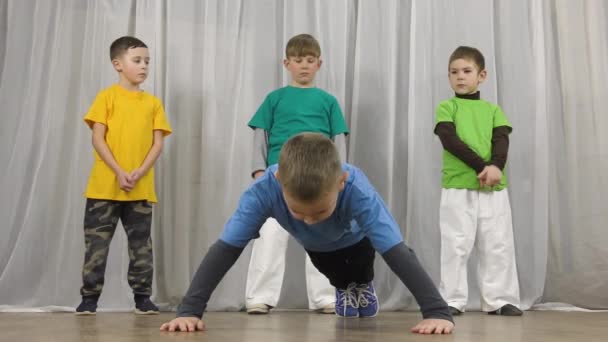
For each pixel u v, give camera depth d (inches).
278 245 96.3
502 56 114.0
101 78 106.2
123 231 103.7
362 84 111.2
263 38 110.7
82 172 104.2
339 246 72.1
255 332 60.2
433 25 112.8
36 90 105.2
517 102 112.7
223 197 106.9
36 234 101.9
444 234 97.4
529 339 54.3
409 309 105.7
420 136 110.0
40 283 101.3
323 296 97.6
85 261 94.3
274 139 100.6
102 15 107.3
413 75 110.6
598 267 109.1
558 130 114.6
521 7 114.4
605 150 111.9
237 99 108.6
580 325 72.2
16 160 103.4
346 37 111.6
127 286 102.2
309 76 102.8
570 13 115.0
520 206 110.4
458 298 95.0
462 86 102.2
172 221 105.3
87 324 71.1
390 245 59.1
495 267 96.5
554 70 115.6
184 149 106.6
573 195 111.9
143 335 56.2
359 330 63.1
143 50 101.4
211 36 108.4
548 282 111.0
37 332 59.9
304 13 111.8
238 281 103.8
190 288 61.9
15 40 106.0
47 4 107.0
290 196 53.1
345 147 103.4
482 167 95.5
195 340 51.3
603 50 114.0
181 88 107.7
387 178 109.9
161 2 108.8
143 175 96.7
